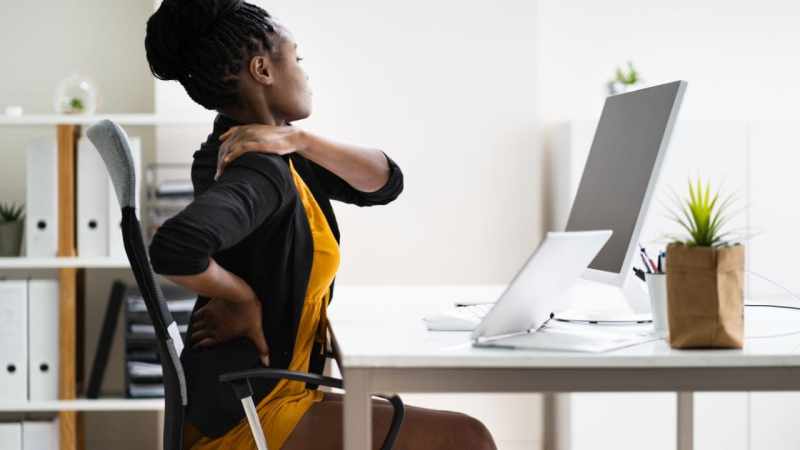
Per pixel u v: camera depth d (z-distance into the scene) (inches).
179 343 62.9
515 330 55.6
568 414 128.8
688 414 83.4
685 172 131.3
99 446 138.9
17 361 120.4
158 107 133.6
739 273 51.8
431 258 140.3
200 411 59.6
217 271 56.6
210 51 61.1
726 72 149.8
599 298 127.6
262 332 60.4
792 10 150.7
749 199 132.3
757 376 50.0
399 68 139.1
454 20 139.7
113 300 122.0
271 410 59.6
